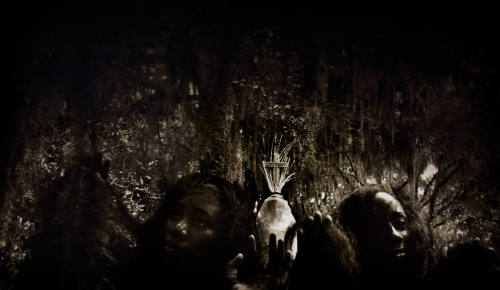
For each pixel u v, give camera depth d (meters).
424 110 1.31
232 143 1.23
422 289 1.17
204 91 1.27
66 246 1.15
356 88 1.31
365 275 1.15
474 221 1.24
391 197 1.21
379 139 1.27
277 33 1.33
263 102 1.26
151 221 1.16
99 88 1.27
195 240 1.13
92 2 1.35
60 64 1.30
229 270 1.08
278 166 1.19
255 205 1.17
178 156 1.21
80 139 1.23
